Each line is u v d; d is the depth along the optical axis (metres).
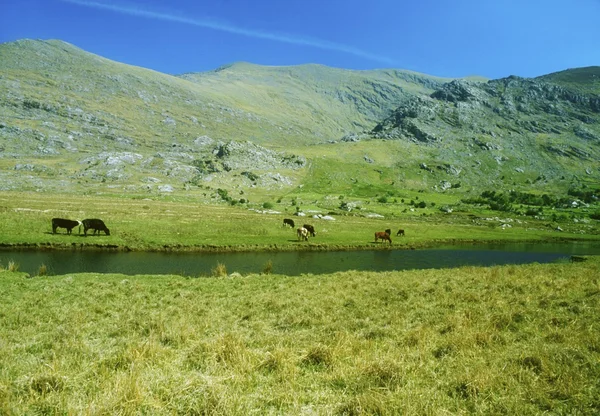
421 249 61.12
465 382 7.85
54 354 9.23
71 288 21.73
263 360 9.12
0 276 25.59
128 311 16.05
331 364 9.08
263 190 180.50
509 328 12.70
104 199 105.75
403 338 11.52
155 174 188.00
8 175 153.12
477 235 81.44
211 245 48.53
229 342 10.03
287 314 15.46
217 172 199.50
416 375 8.35
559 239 85.69
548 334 11.42
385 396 7.00
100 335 12.20
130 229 51.78
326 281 25.84
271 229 63.31
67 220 47.19
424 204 156.88
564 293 18.66
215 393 6.97
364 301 18.16
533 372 8.35
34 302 17.44
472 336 11.06
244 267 39.44
